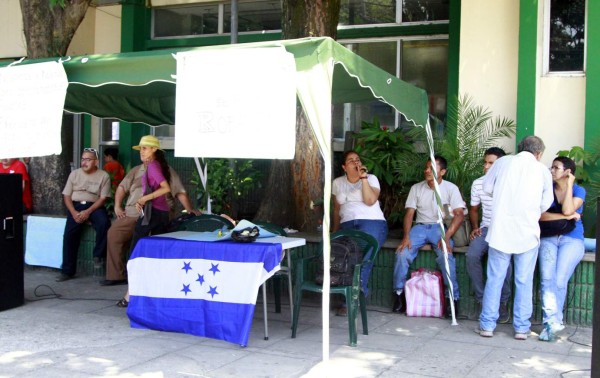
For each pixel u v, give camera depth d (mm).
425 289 7207
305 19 8312
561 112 8211
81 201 8992
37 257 9422
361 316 7094
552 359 5824
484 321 6496
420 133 8344
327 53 4953
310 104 4953
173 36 11961
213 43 11586
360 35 10523
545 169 6281
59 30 9492
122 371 5398
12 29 12375
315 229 8523
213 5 11664
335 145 10633
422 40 10258
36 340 6242
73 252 9086
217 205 9258
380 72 5957
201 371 5414
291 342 6246
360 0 10578
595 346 4121
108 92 7613
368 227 7266
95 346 6059
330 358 5789
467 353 5977
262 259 6000
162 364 5570
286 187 8812
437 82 10180
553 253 6449
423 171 8117
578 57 8211
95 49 12102
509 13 8570
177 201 9445
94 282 8867
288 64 4887
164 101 8367
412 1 10258
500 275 6434
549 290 6410
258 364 5590
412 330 6730
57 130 5656
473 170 7922
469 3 8742
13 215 7438
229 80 5023
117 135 12141
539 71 8297
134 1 11773
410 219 7395
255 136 4930
